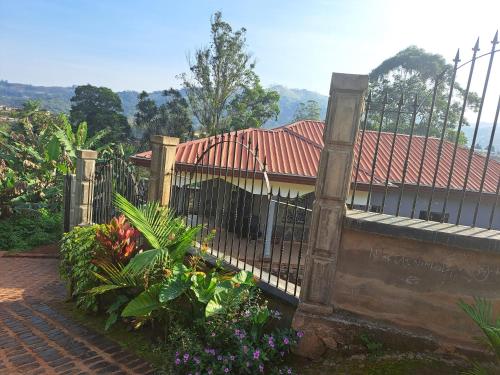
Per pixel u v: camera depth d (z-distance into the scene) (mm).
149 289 4078
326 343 3654
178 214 5793
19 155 14977
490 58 3236
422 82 22938
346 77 3500
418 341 3438
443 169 13000
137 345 4246
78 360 3879
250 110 34375
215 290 3838
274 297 4234
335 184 3609
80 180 7590
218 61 31547
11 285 6875
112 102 35406
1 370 3631
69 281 5676
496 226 12609
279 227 12375
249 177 10547
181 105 34469
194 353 3564
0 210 13258
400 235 3402
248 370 3355
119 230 4930
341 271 3684
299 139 13977
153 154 5750
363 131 3758
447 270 3365
